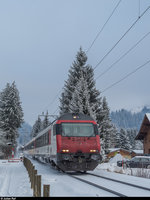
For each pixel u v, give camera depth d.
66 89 35.88
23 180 13.62
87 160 15.48
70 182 12.16
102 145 28.59
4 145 48.44
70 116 16.38
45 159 21.42
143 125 42.00
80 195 8.77
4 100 52.47
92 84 32.50
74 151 15.32
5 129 50.38
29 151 44.75
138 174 16.23
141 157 26.56
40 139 25.69
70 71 36.31
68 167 15.26
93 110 29.92
